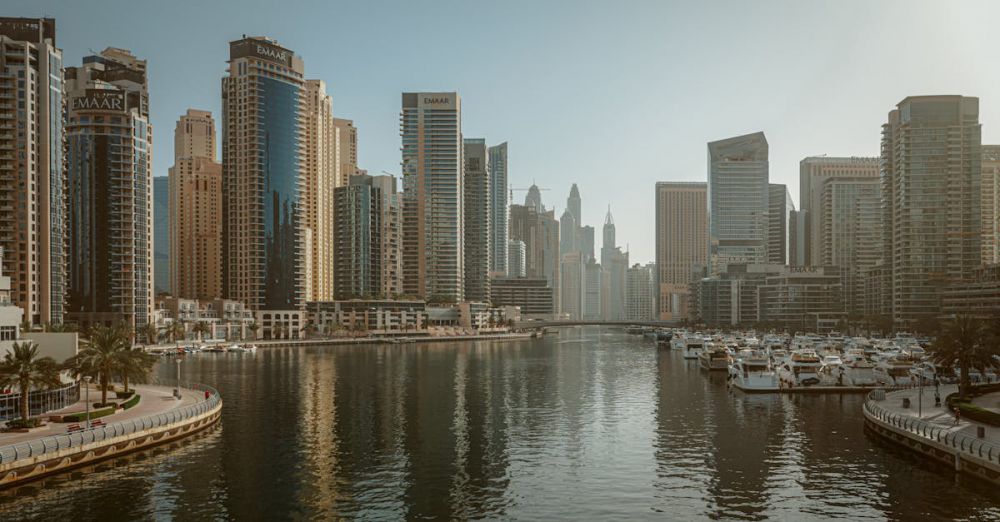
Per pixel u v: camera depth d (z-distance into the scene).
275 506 71.00
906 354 185.12
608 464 87.50
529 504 72.19
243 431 106.31
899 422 93.25
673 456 91.12
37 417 96.00
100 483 76.81
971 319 122.75
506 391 155.12
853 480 78.44
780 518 67.31
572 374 194.00
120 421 95.50
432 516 68.56
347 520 67.25
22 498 71.44
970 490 73.38
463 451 94.25
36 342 113.88
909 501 70.62
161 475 80.69
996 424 88.94
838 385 148.62
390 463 87.81
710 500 73.00
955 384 139.38
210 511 69.12
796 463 86.38
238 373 194.50
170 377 182.12
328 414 122.50
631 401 138.75
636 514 69.12
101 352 107.75
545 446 97.25
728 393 149.38
